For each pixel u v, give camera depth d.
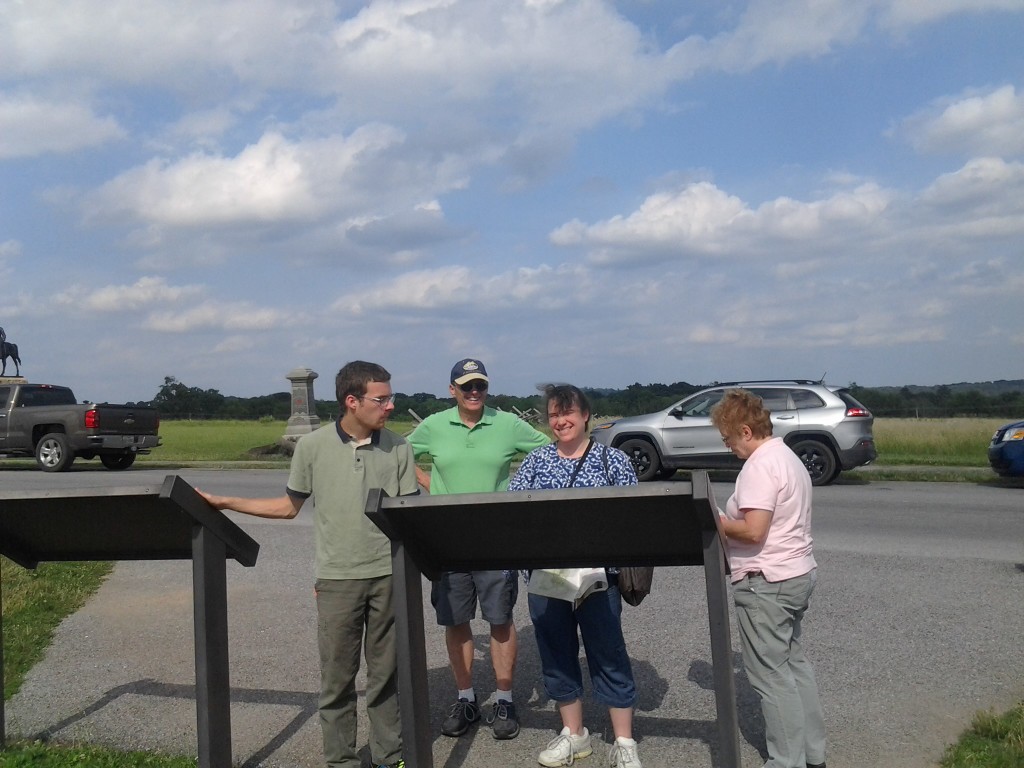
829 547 9.95
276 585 8.41
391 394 4.34
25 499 4.16
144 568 9.27
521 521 3.60
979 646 6.19
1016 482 16.41
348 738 4.30
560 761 4.44
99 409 21.48
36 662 6.21
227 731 4.13
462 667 4.96
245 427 54.69
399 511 3.55
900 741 4.64
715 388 17.58
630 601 4.21
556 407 4.43
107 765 4.42
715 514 3.22
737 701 5.29
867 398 40.59
